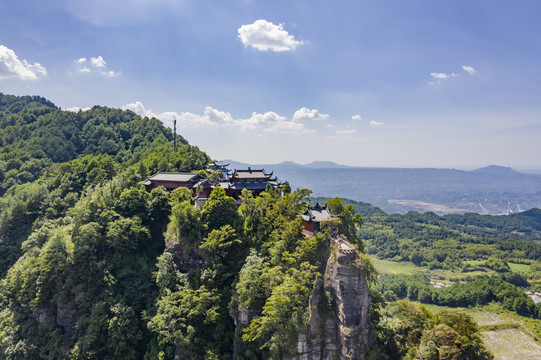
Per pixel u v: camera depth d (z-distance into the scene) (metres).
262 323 80.31
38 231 129.00
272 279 86.50
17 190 178.75
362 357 74.31
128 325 98.12
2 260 140.12
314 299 78.81
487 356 75.38
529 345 155.50
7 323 110.50
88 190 139.50
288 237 95.88
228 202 112.81
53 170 199.38
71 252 110.12
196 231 108.25
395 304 95.81
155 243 120.31
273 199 119.00
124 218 117.50
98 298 103.56
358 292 75.75
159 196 127.38
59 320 104.06
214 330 92.94
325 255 87.88
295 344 76.94
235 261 103.56
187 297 92.88
